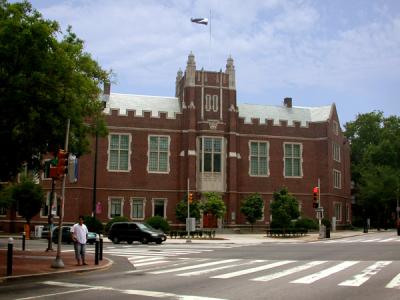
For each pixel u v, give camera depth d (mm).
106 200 53844
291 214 50656
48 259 22641
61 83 19516
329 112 64125
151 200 55312
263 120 62531
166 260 23891
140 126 55812
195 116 56906
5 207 49531
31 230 54312
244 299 11805
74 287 14305
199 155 56625
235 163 57438
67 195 52438
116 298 12133
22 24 18031
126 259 24562
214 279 15867
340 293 12688
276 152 60125
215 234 52688
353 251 27797
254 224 57844
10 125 18781
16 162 21562
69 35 25781
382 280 15227
